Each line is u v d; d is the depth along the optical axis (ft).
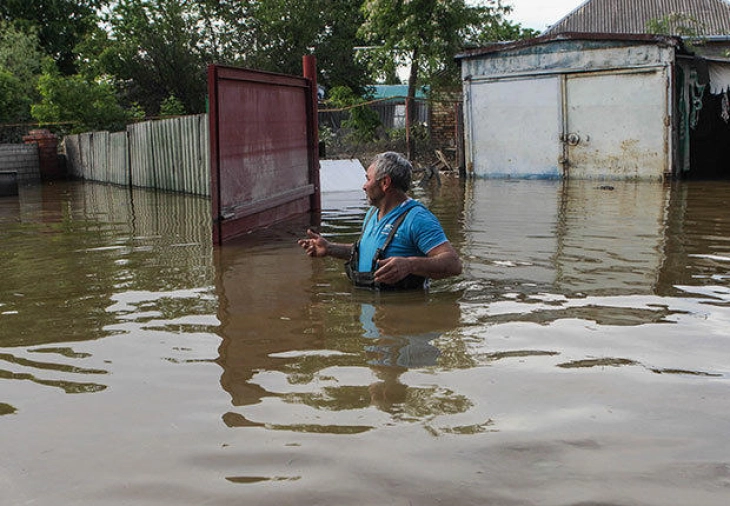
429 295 14.88
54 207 36.78
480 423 8.43
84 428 8.54
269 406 9.07
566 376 9.97
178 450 7.89
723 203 31.78
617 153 48.16
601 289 15.16
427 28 72.02
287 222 28.25
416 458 7.57
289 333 12.30
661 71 45.65
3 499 6.94
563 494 6.81
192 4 107.96
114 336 12.30
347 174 43.98
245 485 7.09
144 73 101.86
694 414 8.63
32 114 75.05
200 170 40.91
